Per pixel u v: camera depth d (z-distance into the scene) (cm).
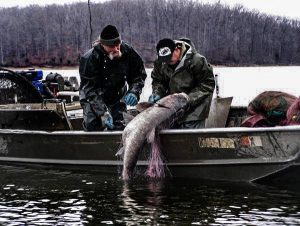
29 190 496
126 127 507
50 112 614
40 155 598
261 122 531
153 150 519
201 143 505
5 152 624
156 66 561
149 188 492
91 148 558
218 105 618
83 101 560
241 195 463
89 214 420
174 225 389
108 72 567
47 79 842
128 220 403
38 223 402
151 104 534
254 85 2247
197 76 537
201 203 443
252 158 494
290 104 533
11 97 693
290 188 487
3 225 398
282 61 6000
